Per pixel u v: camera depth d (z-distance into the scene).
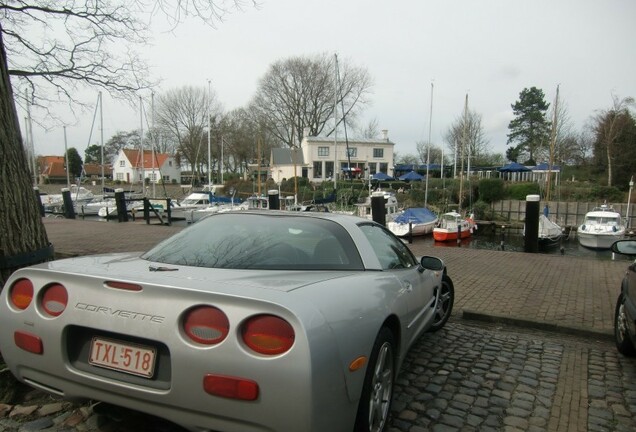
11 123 3.78
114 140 95.94
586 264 9.91
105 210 30.16
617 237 29.33
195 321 2.19
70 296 2.48
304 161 65.25
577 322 5.59
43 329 2.51
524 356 4.57
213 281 2.40
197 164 73.81
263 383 2.06
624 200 41.59
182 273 2.59
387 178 56.88
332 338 2.21
